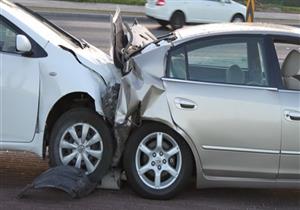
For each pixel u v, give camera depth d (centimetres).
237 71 664
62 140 679
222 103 648
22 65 672
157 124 655
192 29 716
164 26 2745
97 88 672
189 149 657
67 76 670
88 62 686
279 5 4234
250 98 650
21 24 683
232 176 657
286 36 672
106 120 672
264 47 668
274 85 658
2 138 680
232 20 2816
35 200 650
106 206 639
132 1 3822
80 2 3672
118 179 689
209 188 724
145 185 663
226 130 648
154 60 667
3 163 789
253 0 1834
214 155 652
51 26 760
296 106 648
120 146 666
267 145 647
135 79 659
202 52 668
